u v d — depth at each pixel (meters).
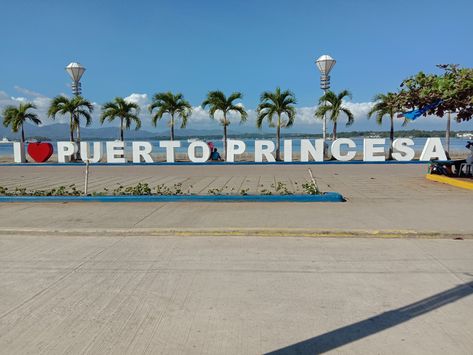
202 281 4.98
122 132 28.98
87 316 4.06
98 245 6.68
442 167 14.95
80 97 27.94
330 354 3.33
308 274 5.19
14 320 3.99
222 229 7.36
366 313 4.07
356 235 7.07
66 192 11.25
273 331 3.73
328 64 25.52
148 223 7.96
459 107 11.93
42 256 6.10
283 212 8.80
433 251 6.10
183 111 28.19
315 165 23.28
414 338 3.57
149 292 4.66
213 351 3.39
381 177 15.66
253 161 26.08
